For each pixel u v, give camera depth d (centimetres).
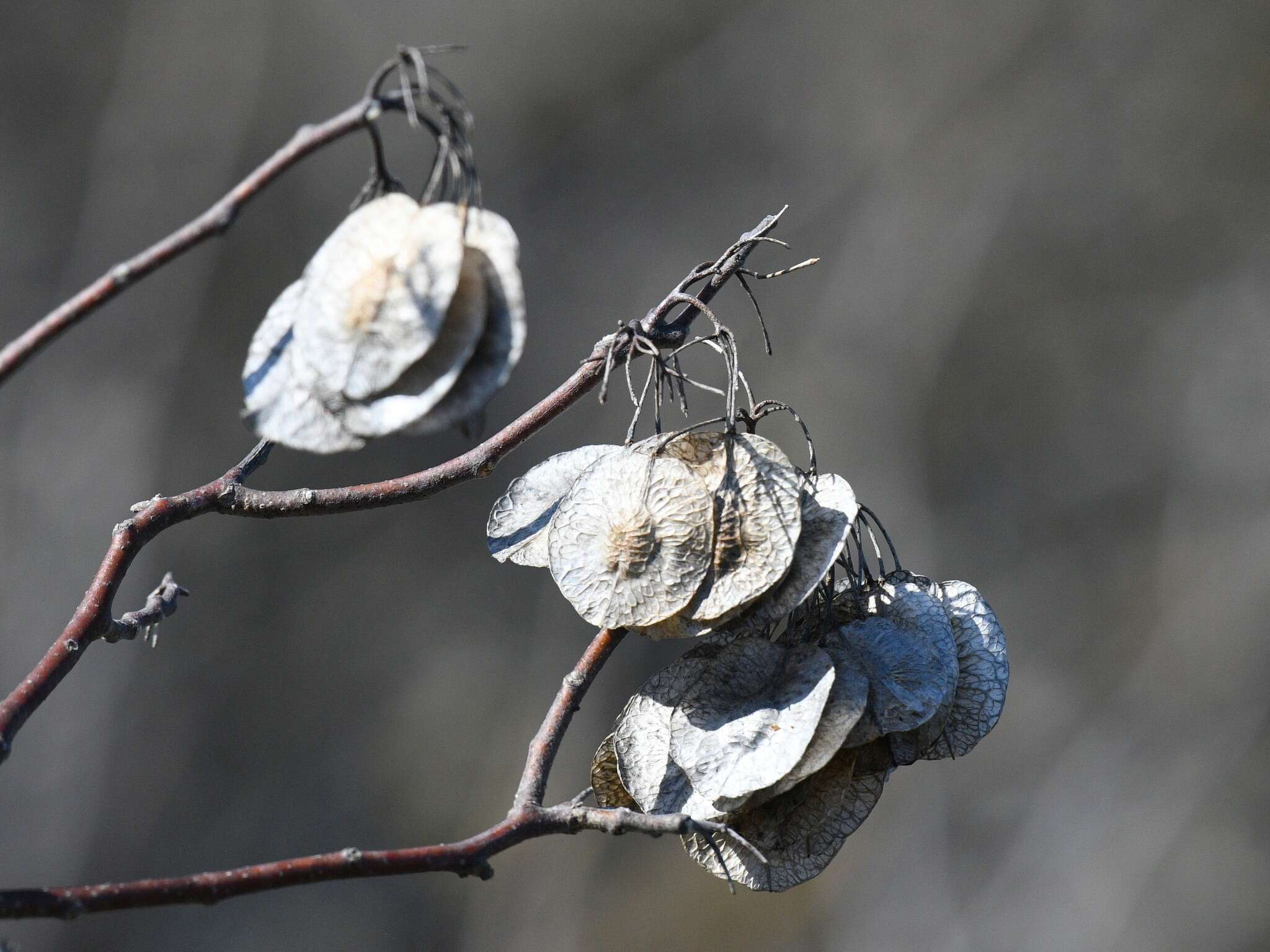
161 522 65
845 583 66
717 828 63
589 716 206
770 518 64
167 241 67
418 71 65
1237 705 199
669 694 64
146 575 192
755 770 63
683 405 65
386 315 64
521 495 66
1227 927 186
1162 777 198
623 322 65
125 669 188
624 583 64
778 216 65
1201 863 189
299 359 65
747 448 64
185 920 188
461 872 63
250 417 65
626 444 64
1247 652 204
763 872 64
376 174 66
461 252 65
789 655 64
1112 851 193
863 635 64
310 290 65
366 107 66
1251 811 193
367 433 65
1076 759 202
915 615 65
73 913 61
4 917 61
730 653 64
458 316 65
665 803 64
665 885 195
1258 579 207
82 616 64
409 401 65
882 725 64
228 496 65
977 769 200
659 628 64
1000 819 197
